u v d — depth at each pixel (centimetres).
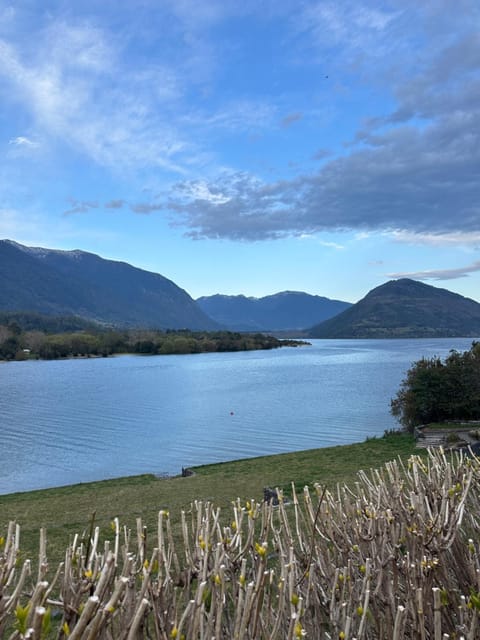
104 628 170
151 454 2539
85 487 1588
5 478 2147
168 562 233
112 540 831
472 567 285
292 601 211
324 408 3859
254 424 3262
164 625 205
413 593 259
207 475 1620
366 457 1675
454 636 245
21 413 3975
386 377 6244
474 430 1945
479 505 353
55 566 696
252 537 253
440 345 16562
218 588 217
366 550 292
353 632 246
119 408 4166
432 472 361
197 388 5488
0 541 226
